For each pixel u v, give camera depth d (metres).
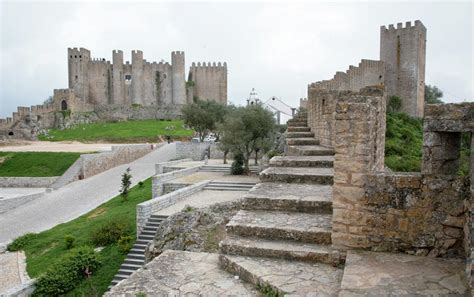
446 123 6.11
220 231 17.50
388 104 49.69
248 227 7.90
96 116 89.00
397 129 34.97
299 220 8.25
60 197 34.62
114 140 65.19
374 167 7.40
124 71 95.38
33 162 44.62
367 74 47.94
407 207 6.54
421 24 52.47
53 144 60.91
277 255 7.18
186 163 40.19
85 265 16.95
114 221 21.55
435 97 70.00
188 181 29.00
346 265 6.09
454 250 6.30
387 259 6.32
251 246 7.36
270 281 6.18
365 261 6.25
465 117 5.92
